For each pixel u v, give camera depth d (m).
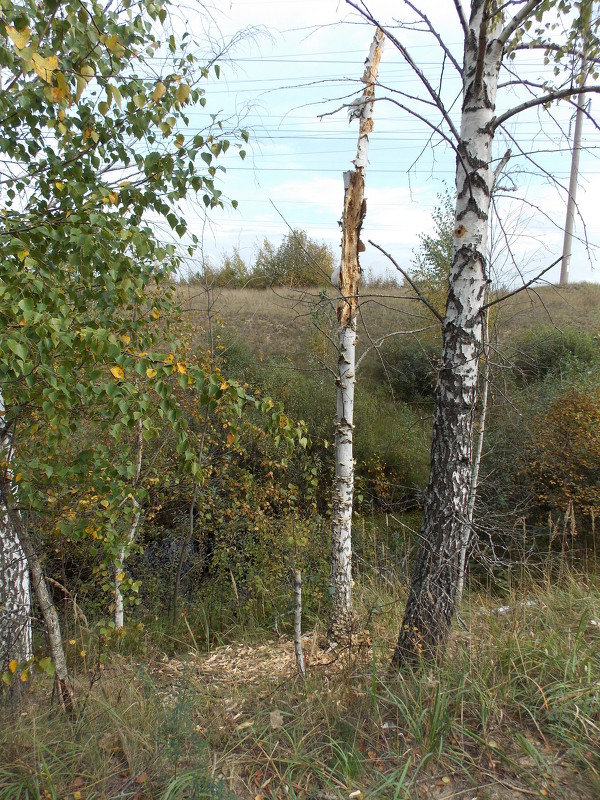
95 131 3.77
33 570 3.48
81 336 2.74
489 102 3.52
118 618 6.25
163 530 8.84
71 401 2.95
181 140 3.87
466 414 3.75
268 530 8.46
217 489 8.63
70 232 2.94
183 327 7.45
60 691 3.48
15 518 3.43
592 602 4.50
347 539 5.93
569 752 2.86
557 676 3.41
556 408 9.87
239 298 17.50
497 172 3.96
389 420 12.86
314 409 11.87
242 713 3.62
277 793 2.77
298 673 4.04
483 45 3.26
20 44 2.39
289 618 7.26
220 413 3.54
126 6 3.62
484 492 9.52
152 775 2.85
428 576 3.82
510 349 10.05
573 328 13.96
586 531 9.35
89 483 3.76
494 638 3.78
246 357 13.00
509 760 2.82
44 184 3.70
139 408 3.05
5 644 3.81
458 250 3.67
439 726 3.02
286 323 16.64
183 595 8.20
